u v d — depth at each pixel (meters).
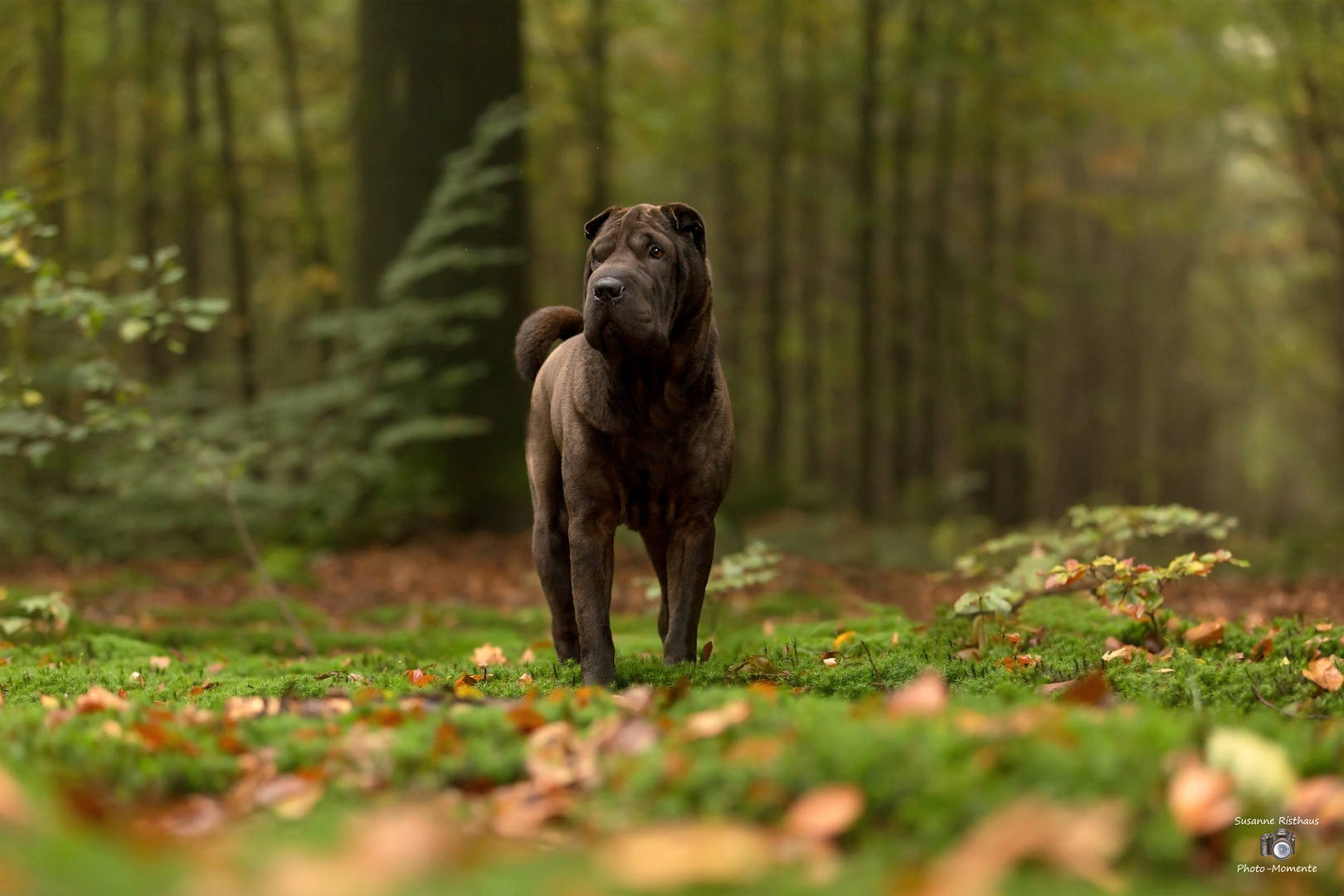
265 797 2.86
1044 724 2.78
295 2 21.02
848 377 25.44
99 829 2.51
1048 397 31.81
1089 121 21.33
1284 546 14.58
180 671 5.89
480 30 14.95
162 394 13.92
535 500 5.64
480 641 7.69
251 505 14.41
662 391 4.82
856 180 21.08
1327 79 15.84
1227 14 17.17
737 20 21.72
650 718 3.30
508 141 15.06
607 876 2.16
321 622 9.05
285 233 22.27
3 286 12.34
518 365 5.49
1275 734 3.17
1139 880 2.26
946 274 22.20
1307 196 18.97
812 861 2.30
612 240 4.76
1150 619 5.78
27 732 3.39
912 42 20.17
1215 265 30.41
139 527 14.05
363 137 15.16
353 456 14.58
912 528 17.05
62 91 17.41
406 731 3.23
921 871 2.21
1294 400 31.94
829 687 4.73
